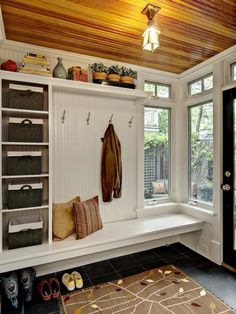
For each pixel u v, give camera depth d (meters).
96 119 2.65
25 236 2.03
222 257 2.48
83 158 2.58
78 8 1.66
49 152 2.12
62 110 2.46
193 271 2.36
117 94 2.58
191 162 3.07
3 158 2.15
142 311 1.77
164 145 3.15
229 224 2.41
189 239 2.94
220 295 1.96
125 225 2.59
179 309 1.79
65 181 2.48
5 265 1.82
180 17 1.76
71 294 1.99
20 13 1.72
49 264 2.33
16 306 1.83
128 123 2.84
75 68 2.31
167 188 3.17
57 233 2.19
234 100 2.36
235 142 2.37
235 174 2.38
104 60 2.62
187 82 3.05
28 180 2.26
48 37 2.10
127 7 1.64
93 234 2.33
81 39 2.14
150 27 1.54
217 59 2.49
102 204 2.68
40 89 2.12
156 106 3.05
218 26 1.90
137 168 2.89
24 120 2.04
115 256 2.69
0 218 1.93
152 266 2.48
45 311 1.79
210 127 2.74
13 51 2.23
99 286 2.10
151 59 2.60
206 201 2.82
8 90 2.09
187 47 2.30
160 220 2.76
